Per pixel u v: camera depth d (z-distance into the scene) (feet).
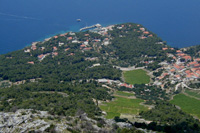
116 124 570.87
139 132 546.67
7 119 533.55
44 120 531.50
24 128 497.05
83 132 513.45
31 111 577.02
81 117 575.38
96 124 555.69
